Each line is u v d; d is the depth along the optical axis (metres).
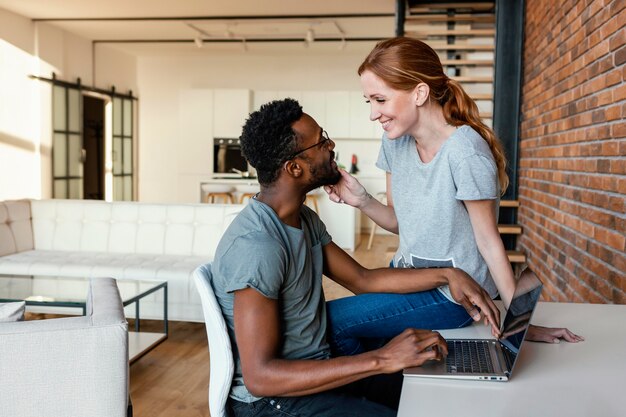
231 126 11.20
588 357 1.41
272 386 1.32
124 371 1.74
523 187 5.34
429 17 6.79
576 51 3.34
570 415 1.09
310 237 1.66
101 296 1.98
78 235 5.14
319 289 1.62
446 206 1.64
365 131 11.05
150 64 11.96
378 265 7.55
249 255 1.35
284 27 9.27
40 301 3.36
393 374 1.80
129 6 8.10
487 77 6.33
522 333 1.35
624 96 2.43
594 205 2.86
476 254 1.69
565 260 3.46
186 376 3.54
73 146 9.84
